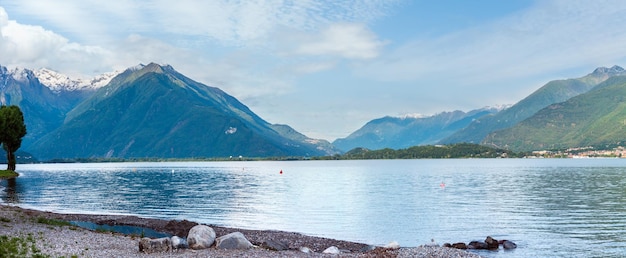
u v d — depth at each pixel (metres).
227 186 128.62
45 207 75.06
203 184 137.62
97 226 51.56
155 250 33.41
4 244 30.72
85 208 75.00
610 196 89.06
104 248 33.56
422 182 140.75
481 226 56.59
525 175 173.50
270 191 110.62
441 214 67.44
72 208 74.69
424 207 75.94
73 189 115.62
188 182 148.12
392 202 83.88
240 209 74.25
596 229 53.19
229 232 48.91
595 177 152.25
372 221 61.22
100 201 86.12
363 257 34.28
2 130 134.88
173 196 97.19
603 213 65.88
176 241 35.62
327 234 52.16
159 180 160.62
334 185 131.50
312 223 59.81
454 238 49.59
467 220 61.50
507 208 73.25
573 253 40.78
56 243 33.75
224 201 86.69
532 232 51.81
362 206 77.81
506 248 42.94
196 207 76.75
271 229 54.88
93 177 182.88
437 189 113.38
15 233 36.91
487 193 100.31
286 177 181.25
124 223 54.38
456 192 104.12
